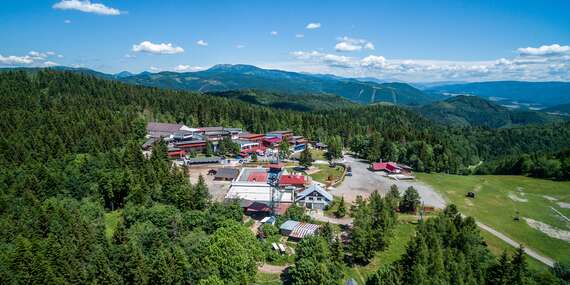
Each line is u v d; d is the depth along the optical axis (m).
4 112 172.00
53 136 153.38
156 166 138.50
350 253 96.19
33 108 196.12
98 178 121.94
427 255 79.00
